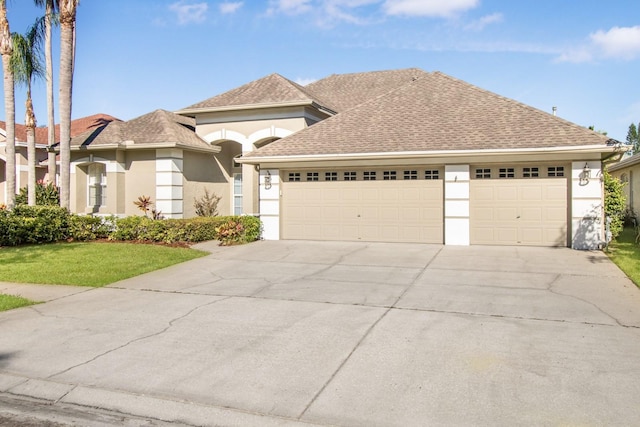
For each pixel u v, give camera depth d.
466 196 14.41
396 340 6.40
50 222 16.28
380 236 15.47
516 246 14.16
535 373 5.25
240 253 13.88
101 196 19.88
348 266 11.74
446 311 7.75
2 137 25.34
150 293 9.38
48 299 8.95
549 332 6.61
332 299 8.68
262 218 16.52
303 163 16.02
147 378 5.40
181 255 13.43
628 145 12.69
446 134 14.87
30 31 18.47
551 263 11.54
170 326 7.23
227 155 21.44
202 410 4.69
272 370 5.53
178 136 19.02
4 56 17.41
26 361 5.93
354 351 6.04
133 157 19.03
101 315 7.87
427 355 5.84
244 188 19.86
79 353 6.17
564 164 13.80
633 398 4.64
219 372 5.51
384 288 9.44
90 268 11.62
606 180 15.09
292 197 16.38
